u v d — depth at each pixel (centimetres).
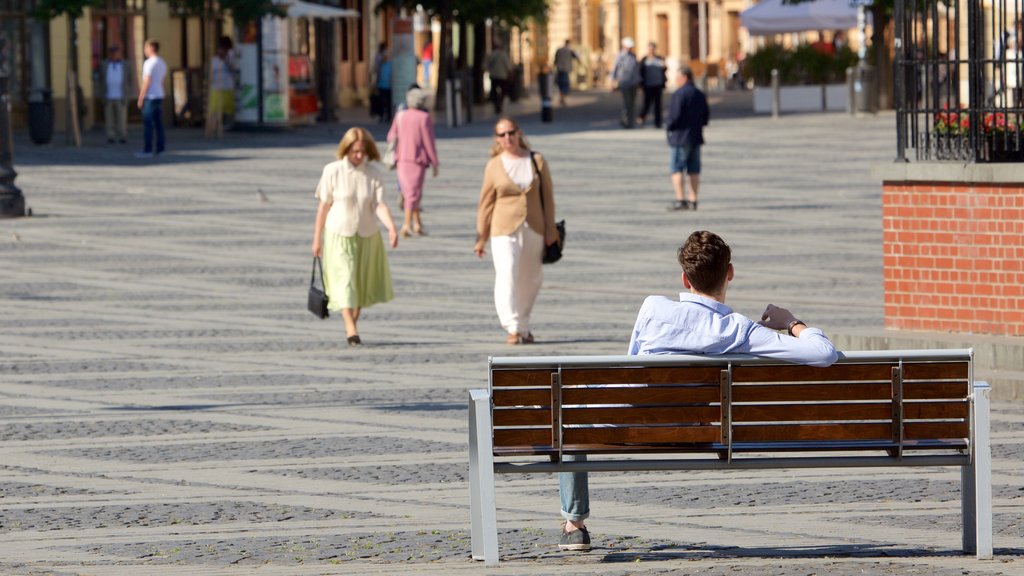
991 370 2800
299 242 5022
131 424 2572
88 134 9662
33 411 2684
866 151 7812
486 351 3303
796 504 1997
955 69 2947
